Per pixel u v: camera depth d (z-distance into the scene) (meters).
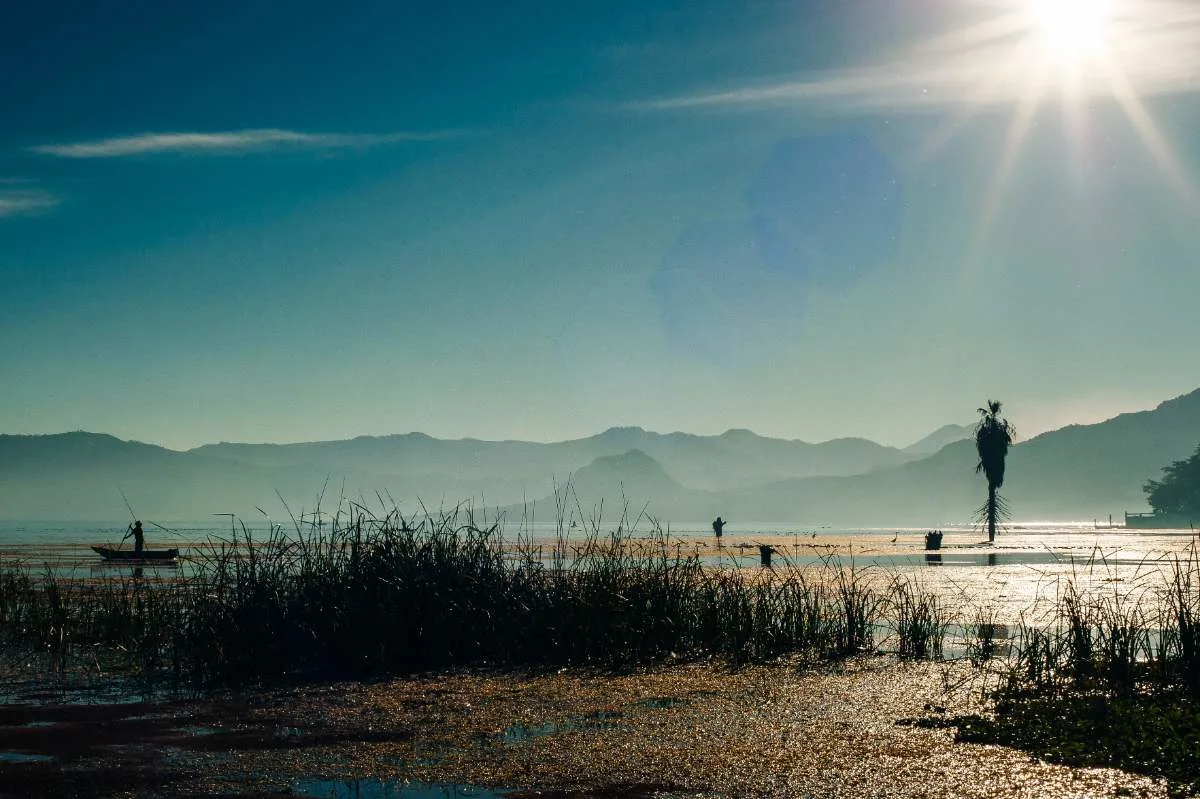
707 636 16.30
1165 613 15.84
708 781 8.25
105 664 14.73
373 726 10.45
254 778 8.44
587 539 17.39
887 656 15.59
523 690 12.57
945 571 36.66
